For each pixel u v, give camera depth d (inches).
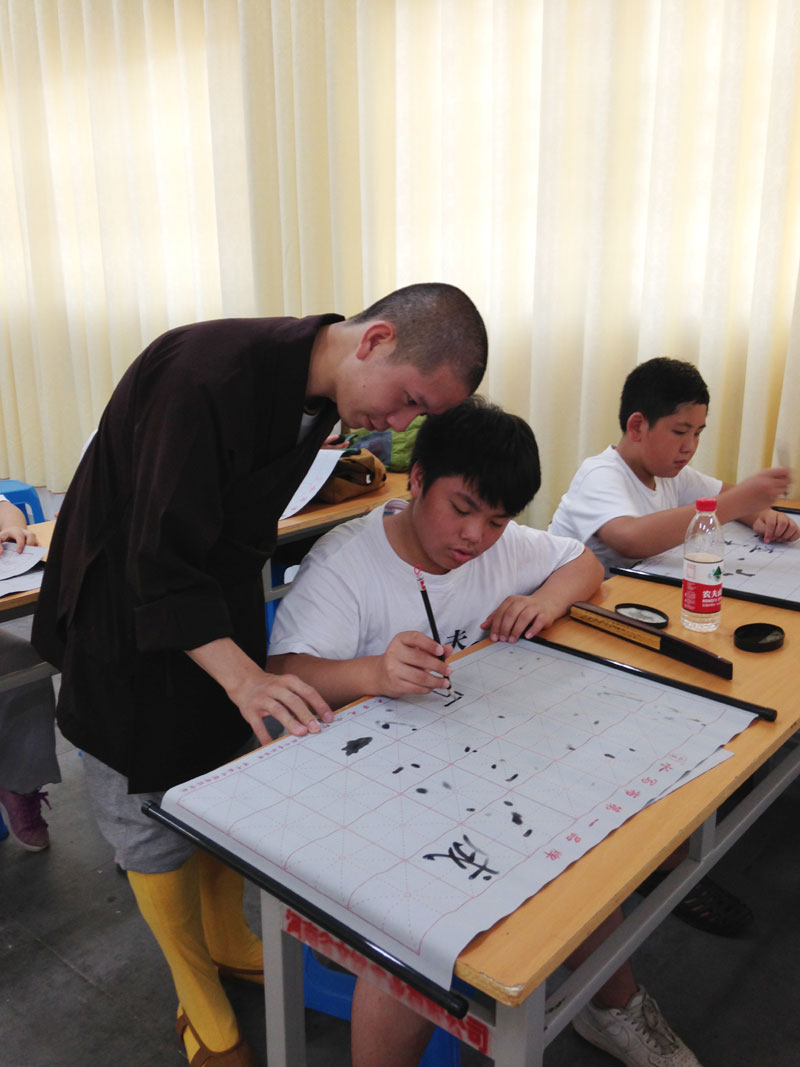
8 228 166.1
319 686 44.5
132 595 45.0
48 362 165.3
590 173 99.4
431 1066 47.5
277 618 49.5
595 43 96.0
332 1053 56.6
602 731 38.6
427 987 25.7
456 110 107.7
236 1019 56.3
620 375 102.6
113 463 45.0
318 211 122.4
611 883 28.6
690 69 92.0
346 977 56.9
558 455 108.6
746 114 89.9
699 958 64.5
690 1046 56.8
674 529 66.1
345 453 92.9
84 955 66.2
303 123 119.5
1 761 73.3
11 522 76.2
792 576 61.9
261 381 42.1
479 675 44.8
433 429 47.1
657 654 48.1
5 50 155.9
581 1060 55.3
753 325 90.7
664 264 95.9
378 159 115.1
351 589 50.3
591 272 100.3
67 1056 57.4
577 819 31.9
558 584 55.3
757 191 91.3
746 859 75.5
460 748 37.2
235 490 43.3
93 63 143.4
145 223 145.2
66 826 82.9
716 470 97.7
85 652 46.6
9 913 71.1
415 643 42.4
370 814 32.4
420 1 108.5
